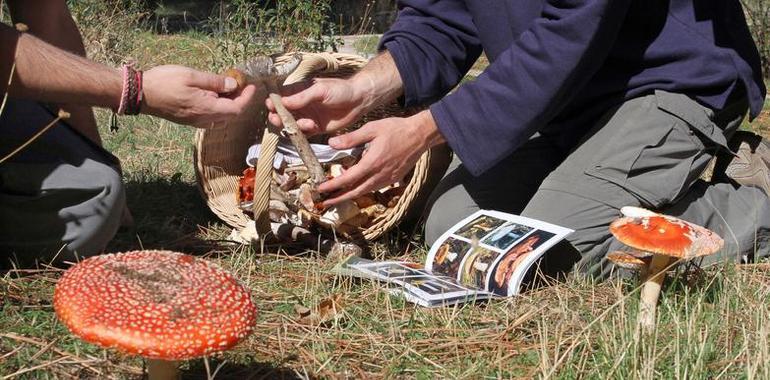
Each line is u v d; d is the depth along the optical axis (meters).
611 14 1.77
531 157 2.08
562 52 1.78
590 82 1.95
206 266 1.27
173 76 1.64
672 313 1.63
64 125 1.74
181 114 1.67
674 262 1.63
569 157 1.93
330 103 1.86
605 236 1.88
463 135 1.84
